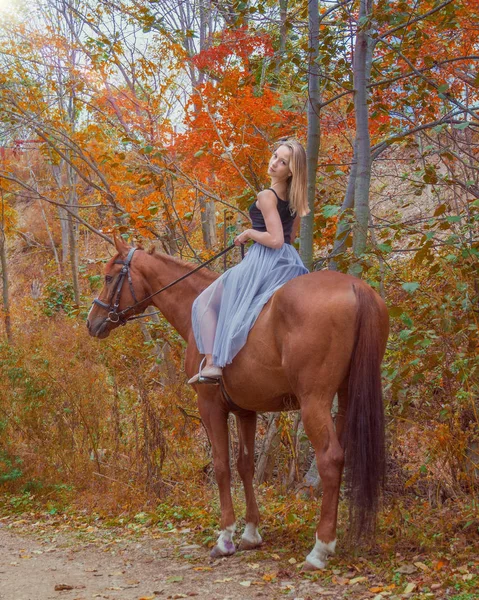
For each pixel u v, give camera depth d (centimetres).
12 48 1175
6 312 1447
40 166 2214
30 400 855
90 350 926
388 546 448
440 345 534
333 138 973
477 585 372
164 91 1061
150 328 848
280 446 763
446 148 609
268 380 450
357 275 589
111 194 984
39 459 843
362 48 662
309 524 551
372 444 396
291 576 429
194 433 909
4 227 1703
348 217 548
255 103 820
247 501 523
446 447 514
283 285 446
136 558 526
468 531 477
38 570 512
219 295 495
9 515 762
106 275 586
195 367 520
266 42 834
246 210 877
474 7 732
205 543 543
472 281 546
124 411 895
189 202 946
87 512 735
